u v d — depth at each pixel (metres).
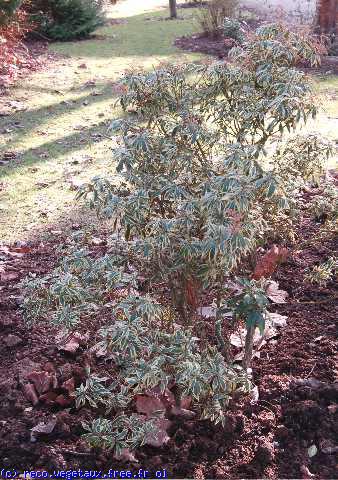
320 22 9.34
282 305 3.38
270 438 2.49
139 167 2.54
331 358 2.92
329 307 3.35
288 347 3.04
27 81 8.13
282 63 2.75
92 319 2.84
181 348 2.31
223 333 2.94
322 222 4.08
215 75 2.68
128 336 2.24
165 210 2.60
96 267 2.46
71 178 5.16
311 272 3.36
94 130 6.29
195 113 2.64
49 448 2.45
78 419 2.60
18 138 6.11
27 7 10.76
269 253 3.38
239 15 11.30
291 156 3.35
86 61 9.38
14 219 4.53
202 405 2.51
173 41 10.73
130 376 2.53
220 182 2.24
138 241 2.34
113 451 2.45
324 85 7.51
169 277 2.48
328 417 2.55
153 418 2.42
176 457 2.43
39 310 2.69
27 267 3.87
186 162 2.50
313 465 2.38
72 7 11.08
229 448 2.47
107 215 2.36
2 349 3.09
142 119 2.95
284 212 3.46
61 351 3.03
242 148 2.46
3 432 2.54
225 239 2.12
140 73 2.71
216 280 2.70
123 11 15.55
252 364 2.92
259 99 2.67
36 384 2.79
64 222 4.45
